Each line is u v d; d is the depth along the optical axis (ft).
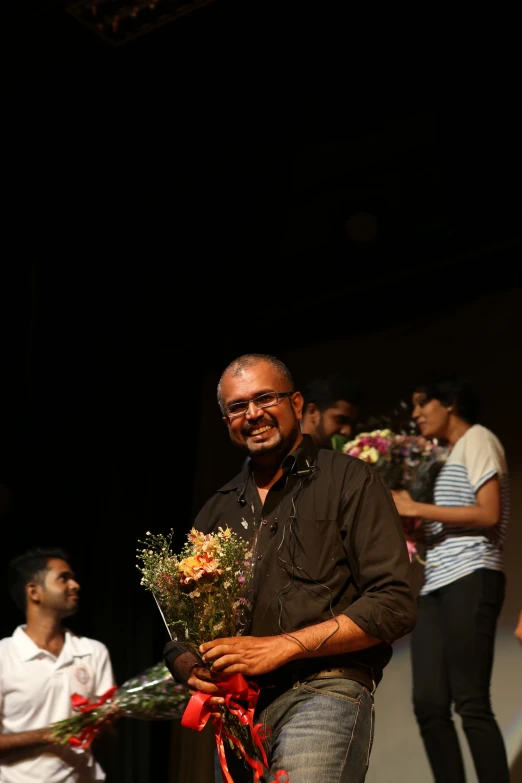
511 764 12.80
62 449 18.72
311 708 6.26
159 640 16.92
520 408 14.57
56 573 12.07
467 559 11.31
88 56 15.42
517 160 14.48
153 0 13.65
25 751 10.99
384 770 13.83
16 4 14.44
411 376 15.70
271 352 17.22
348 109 15.81
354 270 15.87
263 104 16.08
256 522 6.93
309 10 14.53
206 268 17.28
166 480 17.88
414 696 11.14
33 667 11.56
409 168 15.47
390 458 11.49
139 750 16.14
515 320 15.05
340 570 6.57
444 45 14.61
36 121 16.83
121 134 16.94
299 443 7.11
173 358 18.02
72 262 18.61
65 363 18.79
